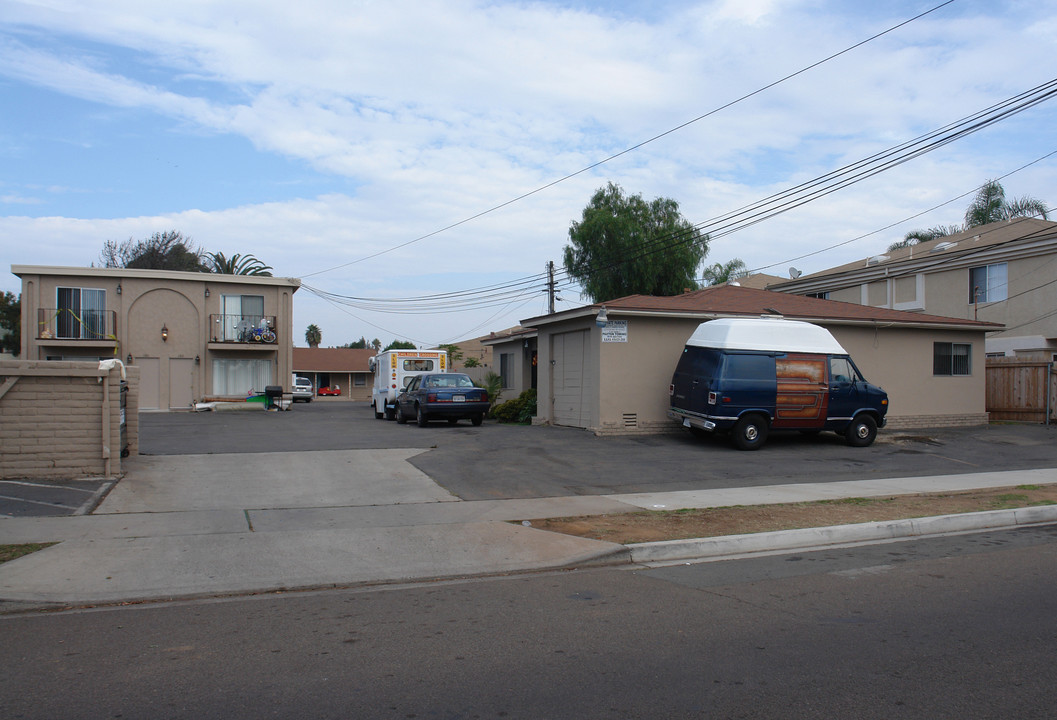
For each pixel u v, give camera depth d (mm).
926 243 35719
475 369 34219
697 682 4625
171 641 5422
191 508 9750
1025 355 28297
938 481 12977
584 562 7914
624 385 17938
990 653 5141
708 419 15625
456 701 4332
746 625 5785
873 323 20250
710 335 16344
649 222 40469
